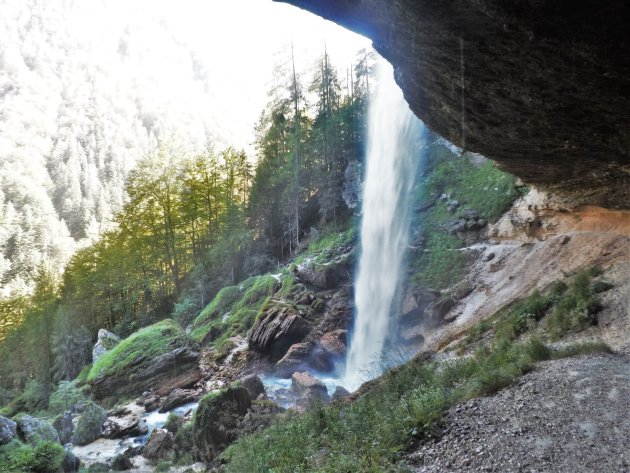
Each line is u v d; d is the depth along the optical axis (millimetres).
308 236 41188
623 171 9648
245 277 41000
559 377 6984
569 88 5980
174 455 14258
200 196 47875
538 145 8680
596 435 5121
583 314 10039
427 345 18172
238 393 14398
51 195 132625
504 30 5086
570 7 4363
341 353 22609
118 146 165750
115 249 50281
